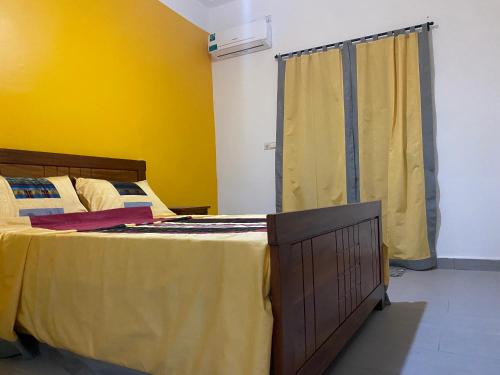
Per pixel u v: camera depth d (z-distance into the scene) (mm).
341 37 3633
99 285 1425
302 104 3736
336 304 1537
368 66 3443
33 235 1676
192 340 1175
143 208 2523
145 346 1279
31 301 1640
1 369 1615
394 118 3301
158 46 3611
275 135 4000
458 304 2230
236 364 1063
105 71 3049
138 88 3361
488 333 1781
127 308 1342
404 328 1890
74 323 1495
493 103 3053
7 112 2365
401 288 2637
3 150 2256
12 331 1644
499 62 3031
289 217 1162
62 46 2719
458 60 3160
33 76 2521
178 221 2357
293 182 3766
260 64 4074
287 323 1107
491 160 3066
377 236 2211
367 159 3430
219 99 4332
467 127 3137
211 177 4293
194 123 4059
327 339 1422
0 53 2338
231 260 1139
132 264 1354
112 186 2652
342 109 3539
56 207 2193
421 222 3203
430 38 3252
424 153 3221
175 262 1251
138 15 3396
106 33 3072
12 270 1694
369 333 1842
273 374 1080
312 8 3775
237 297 1107
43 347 1714
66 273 1537
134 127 3301
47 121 2598
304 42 3820
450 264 3189
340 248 1627
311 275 1310
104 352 1381
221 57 4266
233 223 2072
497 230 3057
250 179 4160
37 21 2555
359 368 1494
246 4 4145
